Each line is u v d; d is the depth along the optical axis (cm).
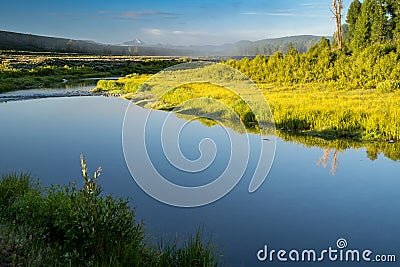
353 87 2583
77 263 526
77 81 4338
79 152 1288
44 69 4638
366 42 3269
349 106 1800
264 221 761
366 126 1508
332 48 3547
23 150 1319
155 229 720
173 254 588
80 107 2322
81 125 1767
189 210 808
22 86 3622
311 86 2723
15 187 791
